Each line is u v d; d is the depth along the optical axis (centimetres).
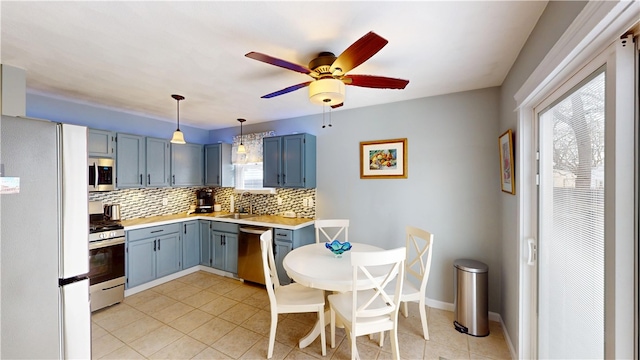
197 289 337
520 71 183
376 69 215
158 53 186
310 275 188
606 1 82
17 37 164
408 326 247
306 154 344
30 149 130
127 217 366
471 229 268
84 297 150
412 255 296
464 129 271
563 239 143
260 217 386
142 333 237
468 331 234
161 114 364
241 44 173
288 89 191
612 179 96
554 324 154
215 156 432
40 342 133
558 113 147
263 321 258
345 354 208
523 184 183
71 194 144
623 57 92
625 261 93
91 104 313
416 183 295
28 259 129
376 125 318
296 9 137
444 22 149
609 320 97
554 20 125
